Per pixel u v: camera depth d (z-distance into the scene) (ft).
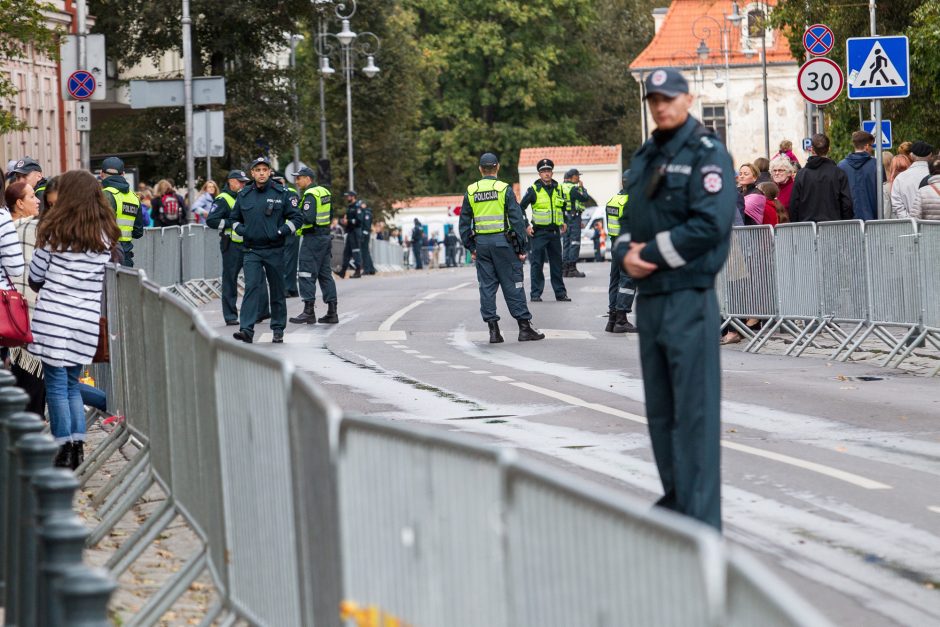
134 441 77.51
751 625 20.81
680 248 53.72
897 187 143.23
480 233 151.84
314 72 453.17
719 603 21.45
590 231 476.95
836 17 258.37
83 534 33.58
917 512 65.72
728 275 146.10
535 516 26.84
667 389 56.29
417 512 31.24
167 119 412.16
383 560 32.99
